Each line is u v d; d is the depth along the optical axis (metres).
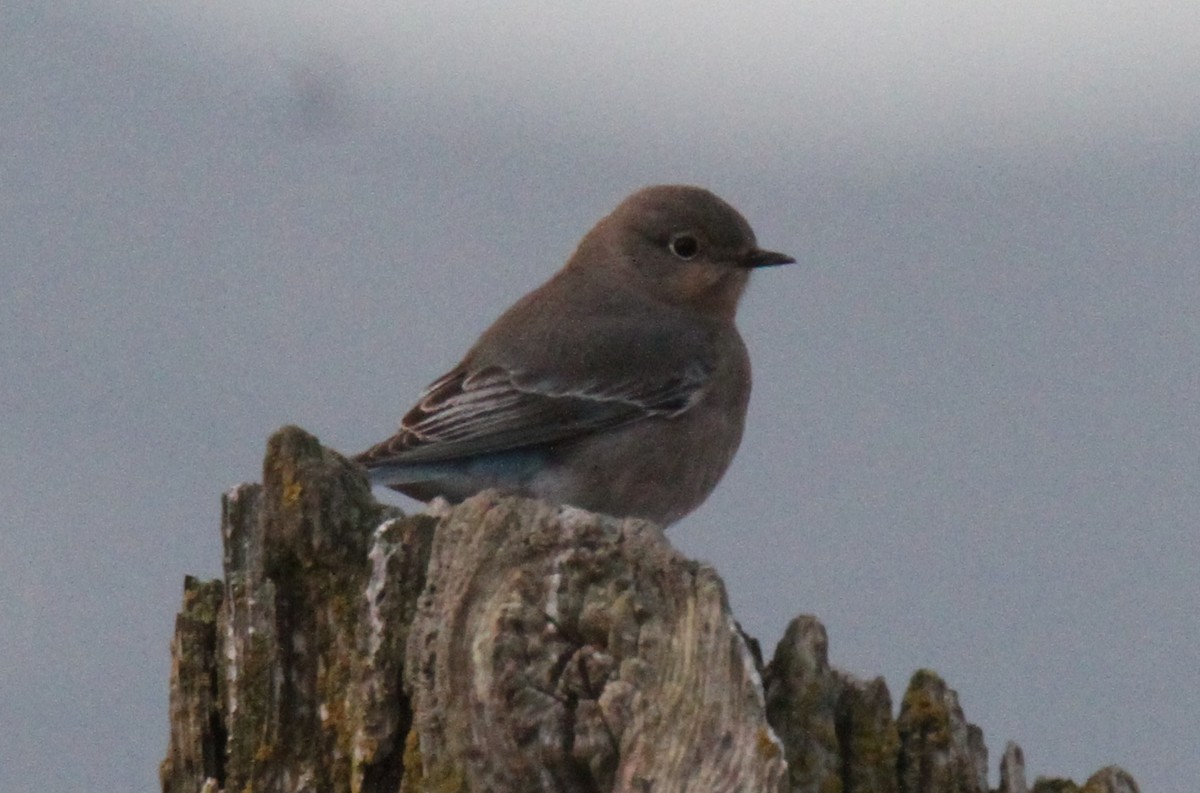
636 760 9.61
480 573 10.12
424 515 10.57
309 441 11.09
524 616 9.97
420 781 10.00
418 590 10.43
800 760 10.09
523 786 9.84
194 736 11.05
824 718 10.18
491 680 9.88
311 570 10.88
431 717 9.96
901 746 10.32
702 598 9.85
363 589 10.75
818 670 10.23
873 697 10.33
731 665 9.66
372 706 10.32
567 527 10.15
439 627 10.05
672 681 9.73
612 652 9.85
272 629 10.86
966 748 10.36
